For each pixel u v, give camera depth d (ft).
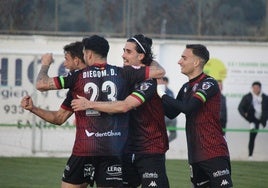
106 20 134.92
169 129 132.36
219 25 136.26
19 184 92.79
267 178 106.11
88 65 55.16
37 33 133.90
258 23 138.00
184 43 132.98
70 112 58.08
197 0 136.05
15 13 133.59
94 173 55.31
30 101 57.21
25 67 131.13
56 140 132.46
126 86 55.01
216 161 60.95
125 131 54.75
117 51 131.85
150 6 135.23
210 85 60.44
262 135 134.21
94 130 53.83
